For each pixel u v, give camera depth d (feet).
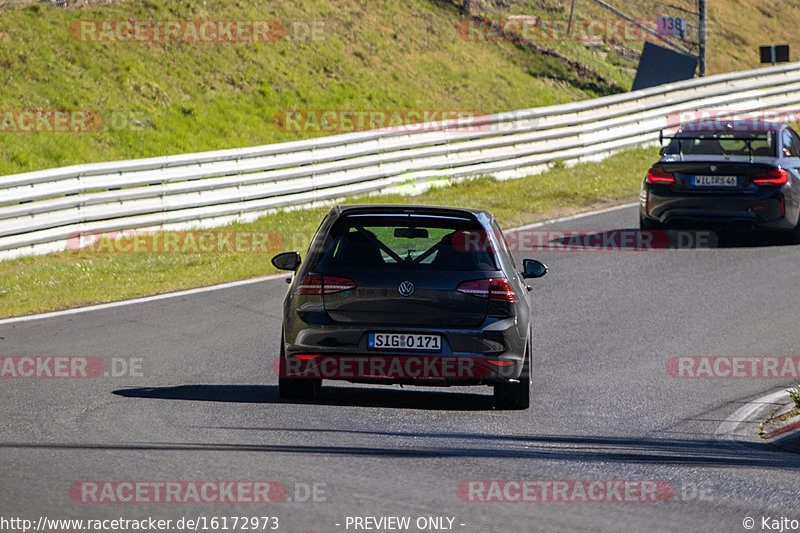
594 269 174.19
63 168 190.90
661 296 154.20
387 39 358.02
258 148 223.30
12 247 182.60
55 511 57.82
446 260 90.27
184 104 280.10
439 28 380.99
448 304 88.53
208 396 93.40
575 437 83.41
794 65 341.82
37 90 257.14
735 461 77.87
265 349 117.80
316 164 236.84
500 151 274.98
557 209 239.71
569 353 121.08
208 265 180.86
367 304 88.63
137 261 184.14
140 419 82.84
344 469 68.90
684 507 64.08
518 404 93.71
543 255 186.19
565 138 290.56
